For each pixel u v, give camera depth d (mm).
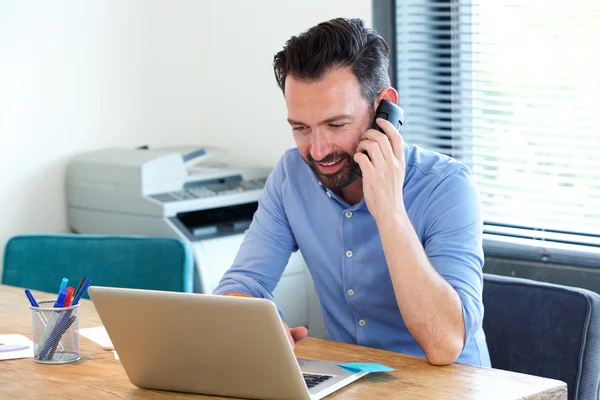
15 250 2926
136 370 1716
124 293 1631
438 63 3414
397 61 3416
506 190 3262
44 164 3498
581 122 3049
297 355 1935
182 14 3963
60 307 1913
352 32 1993
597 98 3008
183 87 3994
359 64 1989
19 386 1752
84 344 2059
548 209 3152
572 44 3043
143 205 3238
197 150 3551
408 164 2170
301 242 2307
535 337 2191
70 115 3574
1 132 3352
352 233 2191
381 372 1788
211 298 1553
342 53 1961
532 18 3127
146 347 1668
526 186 3203
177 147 3664
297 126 2027
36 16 3428
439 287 1889
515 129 3219
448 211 2076
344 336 2309
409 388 1678
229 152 3971
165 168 3316
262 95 3816
